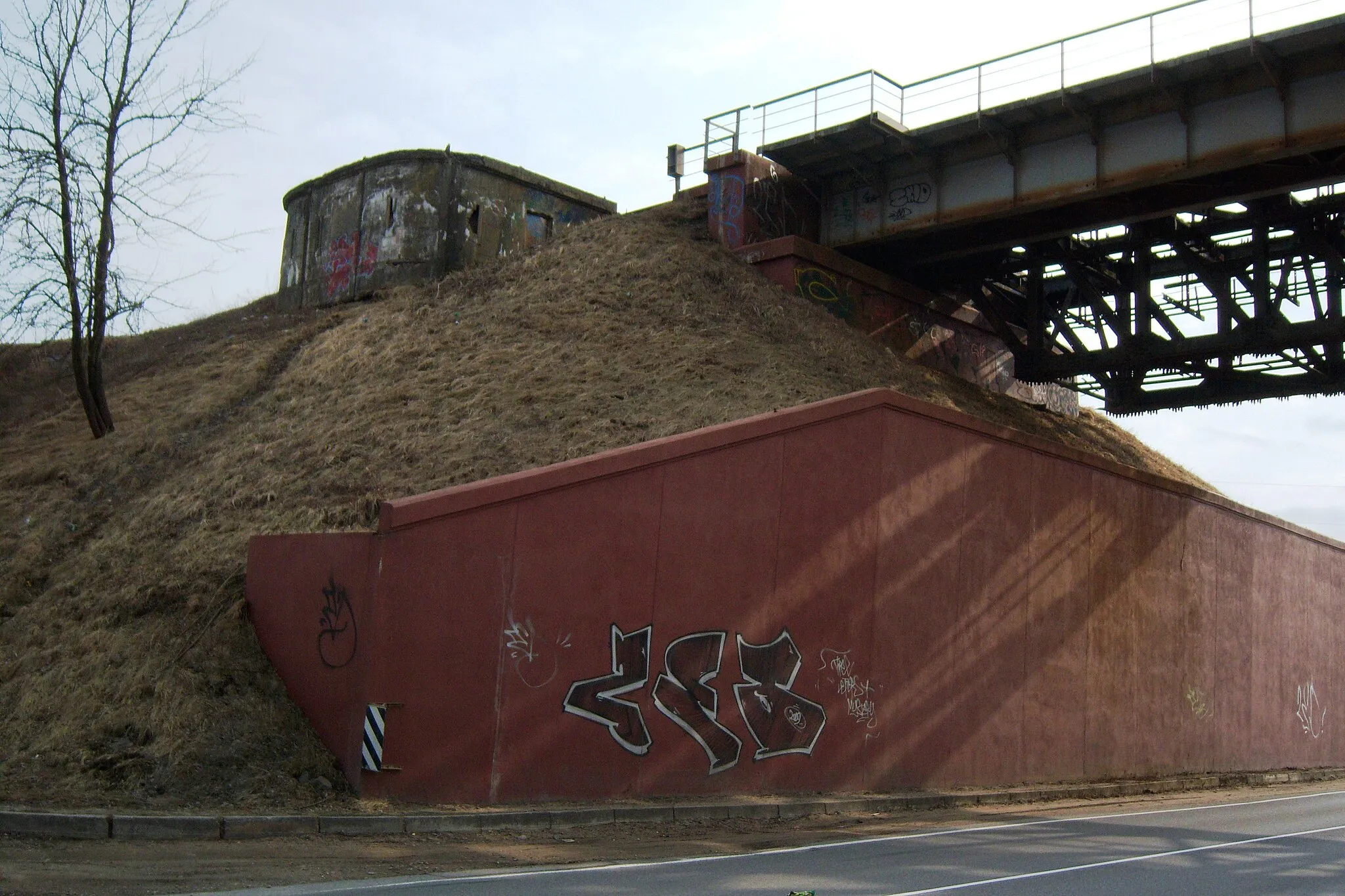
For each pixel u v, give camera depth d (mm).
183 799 11672
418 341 24594
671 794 14781
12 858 9195
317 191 33688
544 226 33469
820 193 30625
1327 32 21469
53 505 20484
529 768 13508
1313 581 32875
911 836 13227
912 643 18375
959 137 27156
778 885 9242
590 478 14453
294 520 16688
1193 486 26703
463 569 13266
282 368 26219
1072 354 31906
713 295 25938
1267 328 27984
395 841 11289
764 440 16469
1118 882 10055
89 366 23703
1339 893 9688
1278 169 24438
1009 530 20656
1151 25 23547
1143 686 24125
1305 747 31297
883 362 25953
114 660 14031
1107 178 25141
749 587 16047
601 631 14367
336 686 12906
